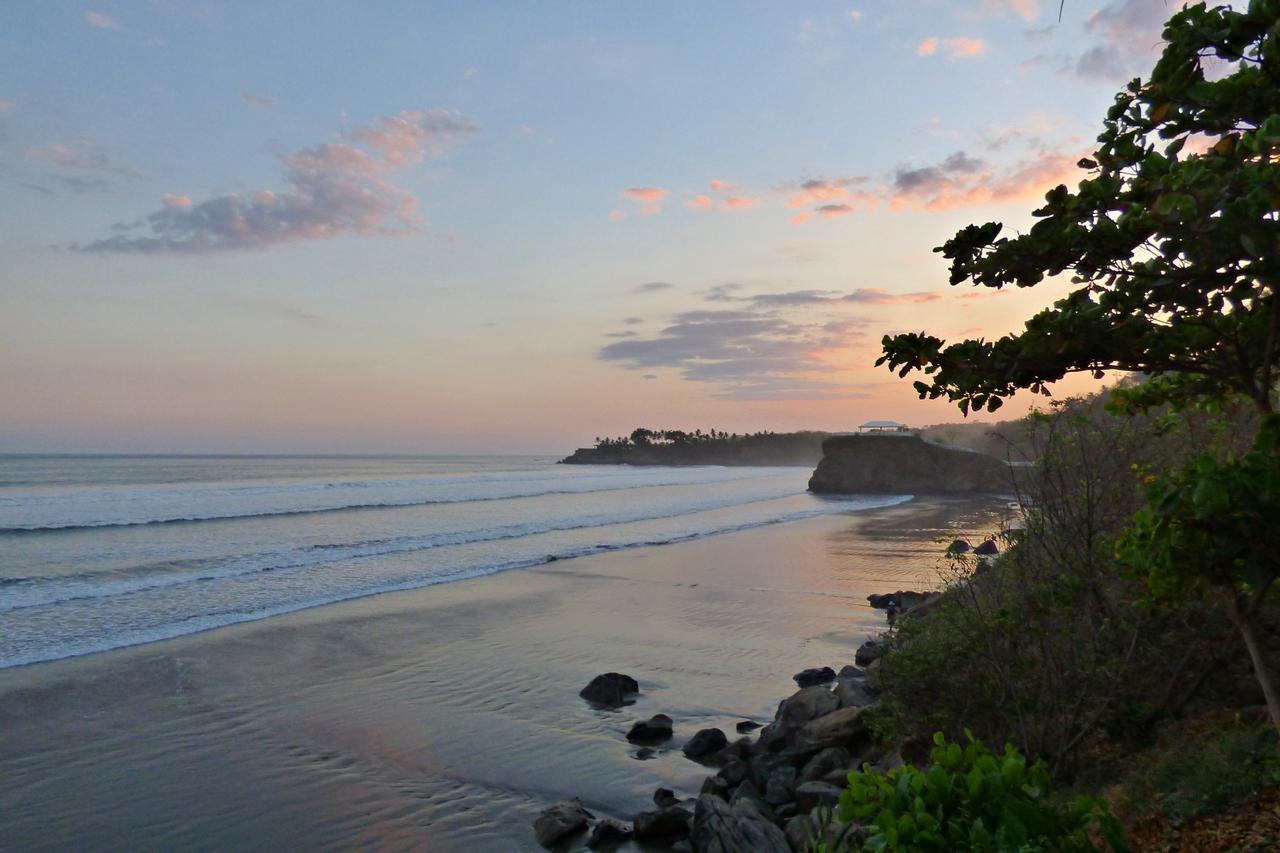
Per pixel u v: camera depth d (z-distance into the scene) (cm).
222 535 3145
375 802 863
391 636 1608
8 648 1478
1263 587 329
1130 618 642
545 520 4009
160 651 1469
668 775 934
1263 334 370
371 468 13112
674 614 1814
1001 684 667
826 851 346
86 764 961
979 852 288
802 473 12431
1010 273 372
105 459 17400
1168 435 737
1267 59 324
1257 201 286
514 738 1055
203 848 765
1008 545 753
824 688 1039
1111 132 398
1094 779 605
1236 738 496
